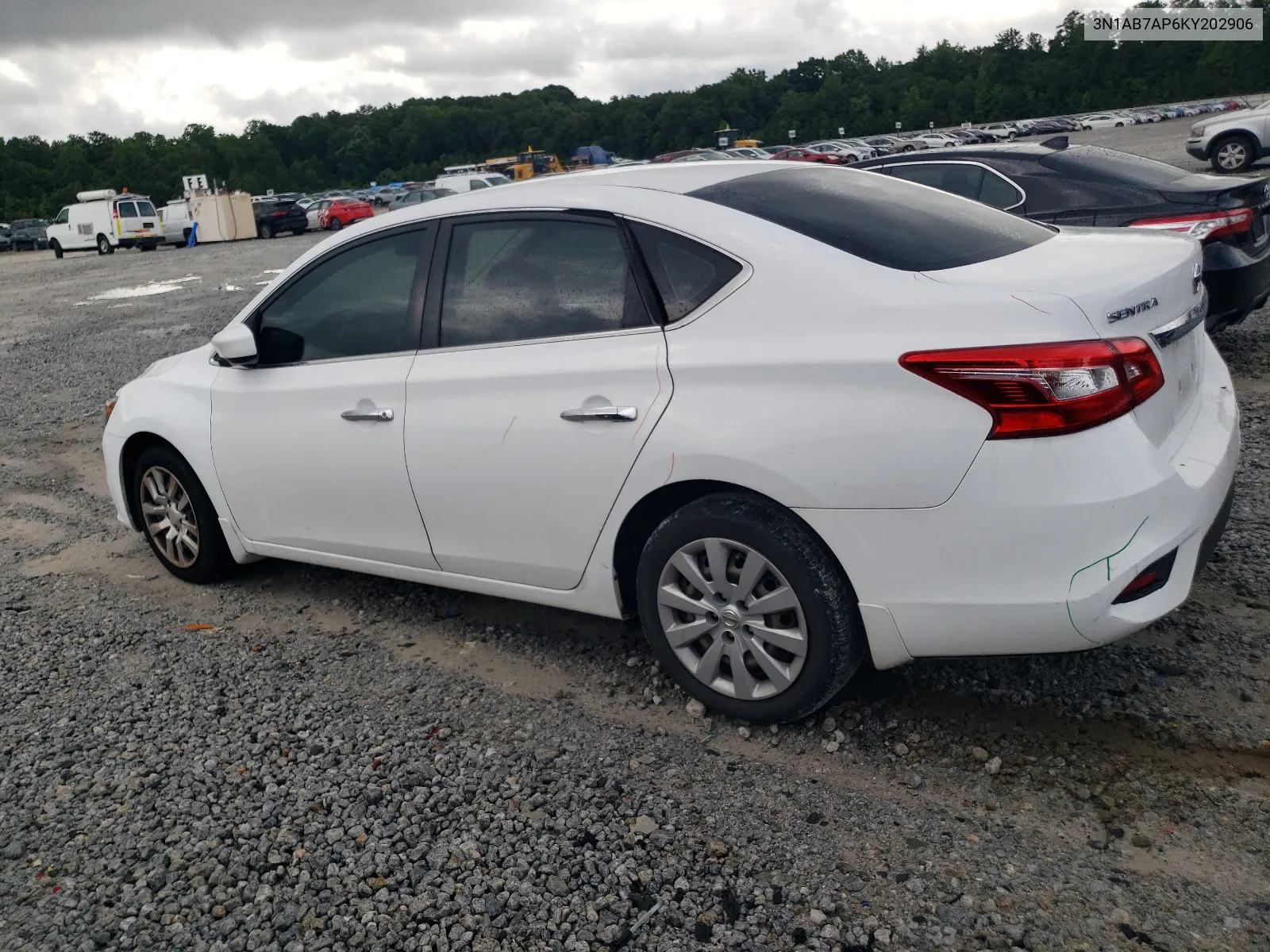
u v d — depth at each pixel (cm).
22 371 1120
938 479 255
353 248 382
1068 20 13012
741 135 15362
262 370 409
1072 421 245
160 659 399
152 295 1852
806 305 279
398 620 418
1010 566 254
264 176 16962
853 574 274
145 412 454
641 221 312
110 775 317
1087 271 276
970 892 237
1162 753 279
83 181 13200
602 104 17150
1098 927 223
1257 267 605
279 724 341
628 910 241
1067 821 257
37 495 648
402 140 17225
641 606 321
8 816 300
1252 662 317
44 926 253
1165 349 276
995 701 312
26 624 444
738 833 265
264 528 427
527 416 323
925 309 264
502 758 310
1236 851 241
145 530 489
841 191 334
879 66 15862
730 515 290
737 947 227
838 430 266
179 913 253
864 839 259
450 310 351
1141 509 248
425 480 356
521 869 258
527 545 339
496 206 347
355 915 247
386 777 304
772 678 299
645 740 313
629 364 302
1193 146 1978
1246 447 511
